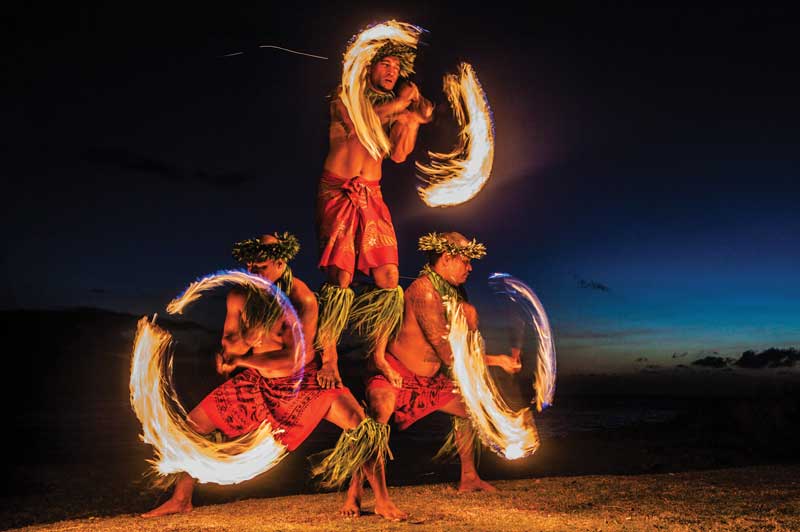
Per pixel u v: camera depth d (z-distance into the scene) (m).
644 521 4.32
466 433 5.71
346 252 5.04
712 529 4.09
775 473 6.09
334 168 5.15
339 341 5.16
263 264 4.76
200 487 8.02
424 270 5.39
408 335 5.25
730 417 12.07
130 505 6.45
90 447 12.81
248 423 4.72
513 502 5.08
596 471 8.75
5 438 13.80
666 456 9.59
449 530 4.12
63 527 4.47
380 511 4.67
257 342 4.71
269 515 4.71
